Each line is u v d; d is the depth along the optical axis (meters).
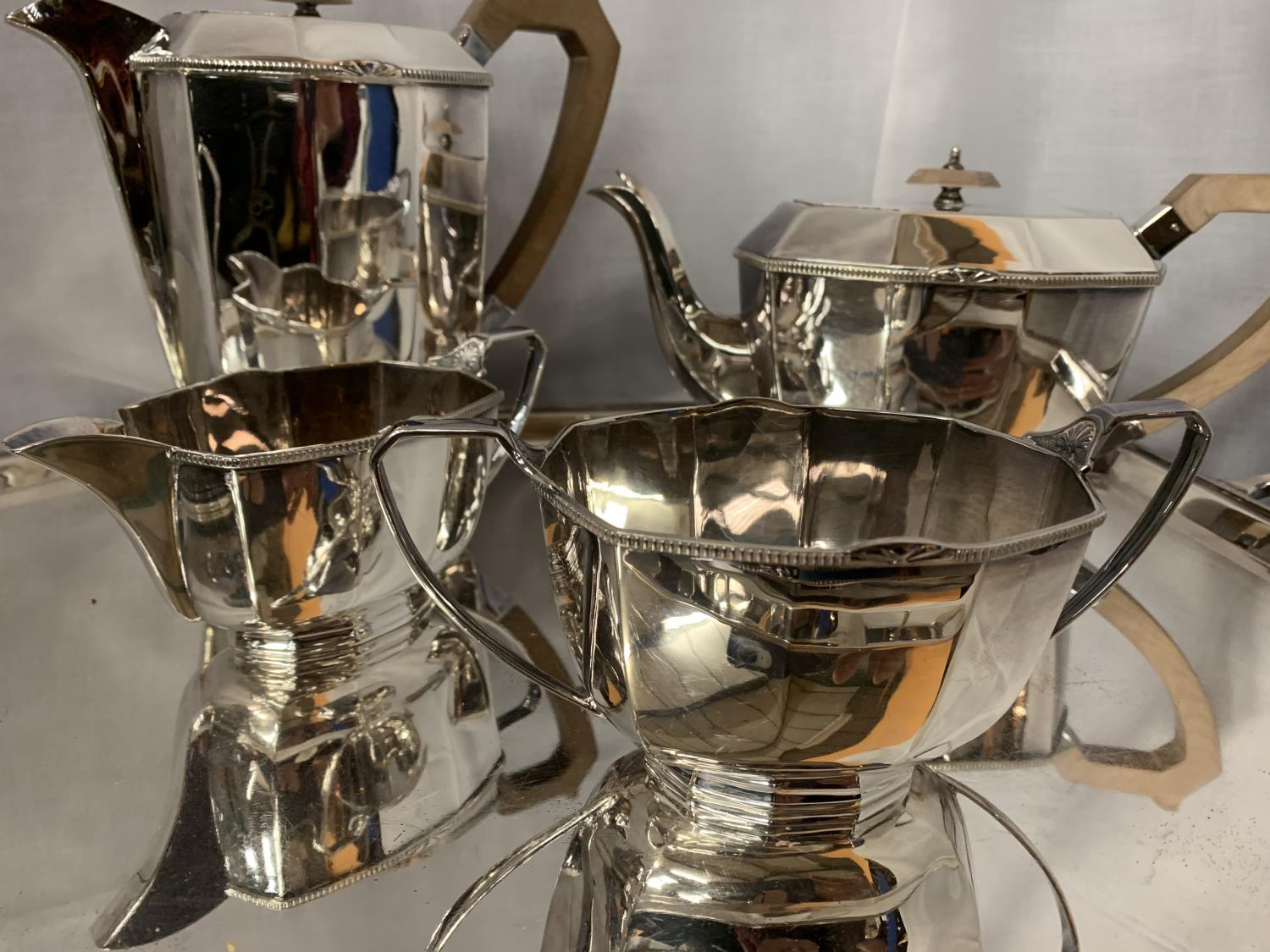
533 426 0.70
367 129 0.46
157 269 0.48
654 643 0.28
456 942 0.29
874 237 0.48
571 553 0.30
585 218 0.72
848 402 0.51
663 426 0.39
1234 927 0.30
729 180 0.74
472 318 0.57
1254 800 0.36
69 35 0.43
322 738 0.39
